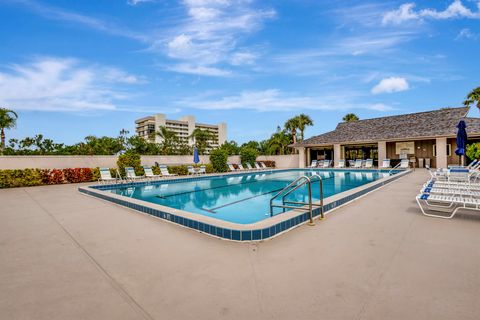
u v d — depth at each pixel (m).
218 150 21.02
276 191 12.17
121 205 7.29
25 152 33.78
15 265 3.30
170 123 101.94
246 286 2.68
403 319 2.11
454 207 5.97
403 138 20.47
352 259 3.27
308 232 4.44
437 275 2.80
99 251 3.74
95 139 37.62
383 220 5.05
